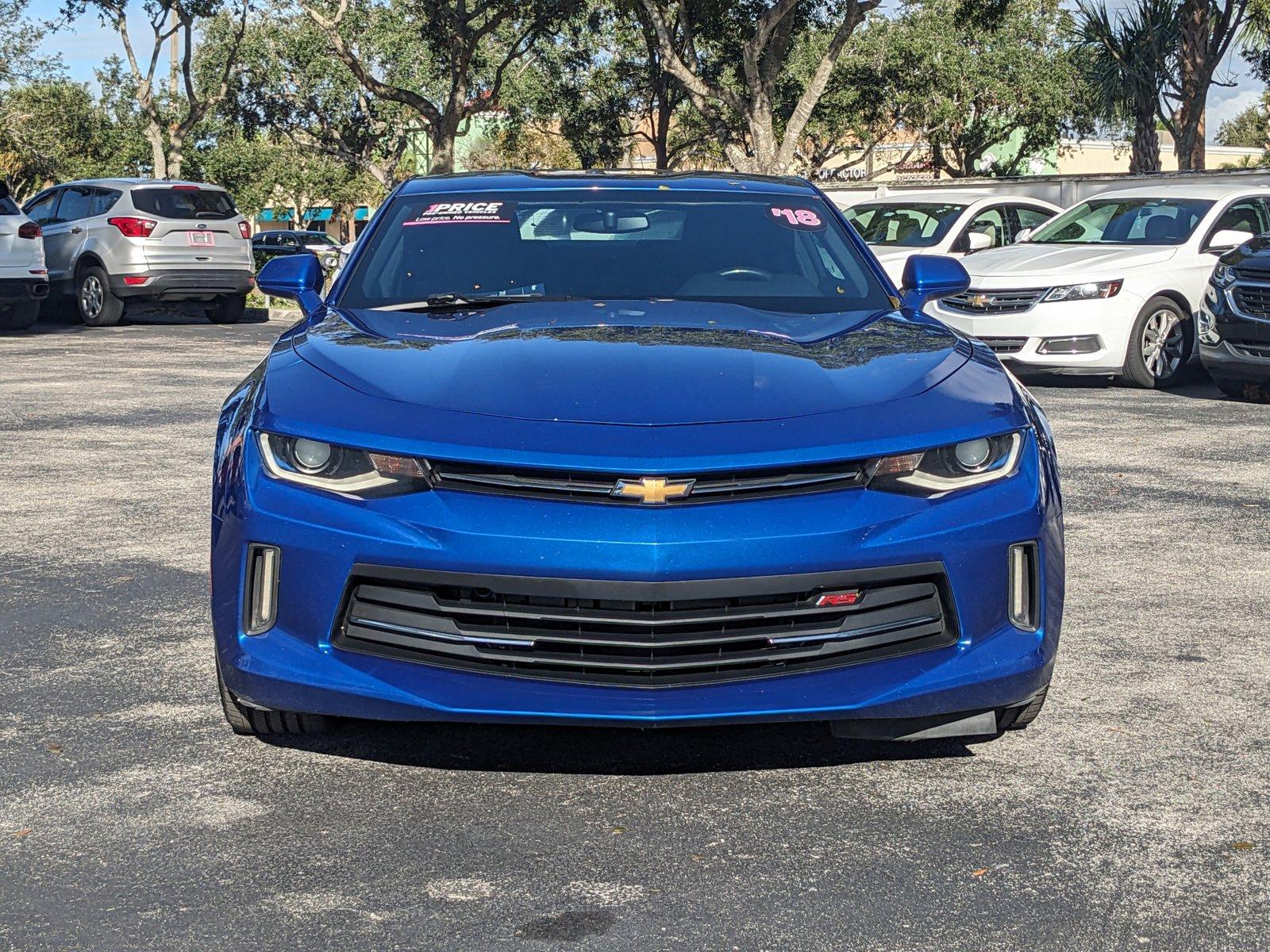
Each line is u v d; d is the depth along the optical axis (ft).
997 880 9.66
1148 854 10.10
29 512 22.00
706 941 8.74
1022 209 49.62
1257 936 8.88
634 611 10.39
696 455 10.46
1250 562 19.16
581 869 9.78
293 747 12.10
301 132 151.43
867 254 16.07
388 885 9.53
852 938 8.80
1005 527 11.02
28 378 40.22
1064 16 89.20
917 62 140.87
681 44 93.04
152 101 123.44
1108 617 16.47
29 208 64.85
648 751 12.03
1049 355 39.04
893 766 11.78
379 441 10.72
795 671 10.66
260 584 11.05
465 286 14.85
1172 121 85.30
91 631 15.64
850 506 10.61
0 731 12.48
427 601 10.62
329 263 94.79
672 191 16.70
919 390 11.55
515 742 12.23
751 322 13.48
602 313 13.71
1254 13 79.30
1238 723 12.91
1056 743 12.37
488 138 188.96
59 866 9.80
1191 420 32.94
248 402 11.96
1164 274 39.50
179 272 61.36
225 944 8.70
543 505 10.43
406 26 140.77
